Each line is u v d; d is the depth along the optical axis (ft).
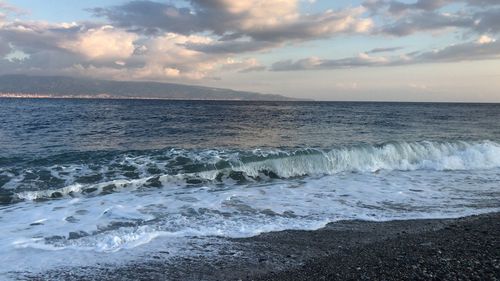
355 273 17.10
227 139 71.72
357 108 294.66
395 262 18.28
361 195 32.83
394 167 45.73
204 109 245.04
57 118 129.90
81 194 32.78
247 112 205.05
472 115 186.70
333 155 45.29
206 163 42.14
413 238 22.09
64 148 57.16
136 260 19.03
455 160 47.98
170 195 32.40
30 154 50.39
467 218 26.43
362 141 67.97
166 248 20.57
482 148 52.70
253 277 17.07
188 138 73.15
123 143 64.75
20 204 29.45
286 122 122.42
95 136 75.25
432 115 180.65
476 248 20.07
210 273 17.57
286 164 42.98
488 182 38.45
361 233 23.18
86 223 24.70
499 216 26.96
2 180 35.91
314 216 26.73
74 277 17.12
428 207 29.37
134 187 35.50
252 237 22.40
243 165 41.75
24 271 17.63
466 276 16.42
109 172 39.65
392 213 27.71
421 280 16.11
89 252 19.97
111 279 16.98
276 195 32.60
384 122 123.95
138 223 24.82
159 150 52.47
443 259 18.48
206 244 21.22
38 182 35.58
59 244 21.01
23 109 202.28
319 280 16.51
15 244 20.88
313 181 38.65
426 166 46.19
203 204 29.43
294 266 18.25
